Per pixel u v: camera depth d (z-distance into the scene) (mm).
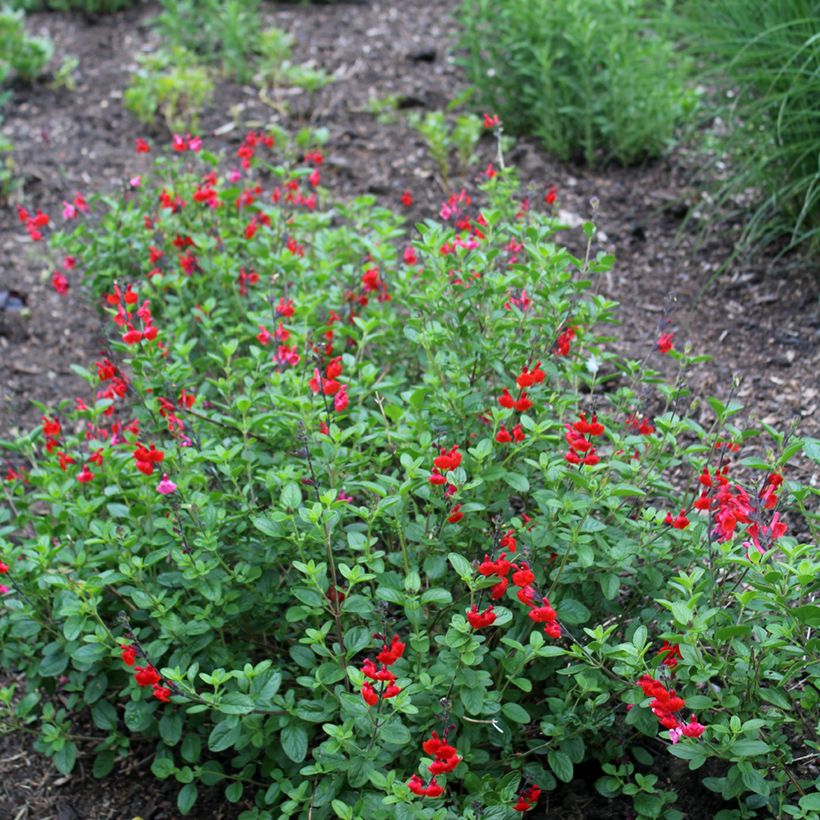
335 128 2607
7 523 1703
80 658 1336
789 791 1281
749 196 2213
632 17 2396
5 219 2367
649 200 2277
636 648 1228
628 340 1955
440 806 1223
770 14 2006
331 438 1370
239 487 1466
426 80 2797
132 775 1451
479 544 1425
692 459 1459
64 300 2166
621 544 1324
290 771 1337
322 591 1271
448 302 1492
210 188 1846
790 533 1577
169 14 2975
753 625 1266
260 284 1815
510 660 1276
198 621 1345
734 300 2021
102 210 2314
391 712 1230
